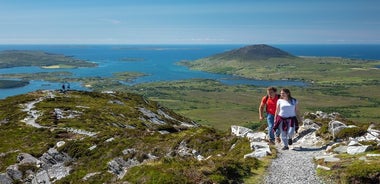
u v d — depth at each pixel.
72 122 87.25
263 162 24.11
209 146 39.19
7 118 95.06
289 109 27.23
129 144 49.50
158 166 23.91
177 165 23.56
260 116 29.72
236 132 41.53
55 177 49.56
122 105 123.31
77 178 44.53
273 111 29.02
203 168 22.12
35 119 91.81
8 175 52.47
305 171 21.58
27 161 55.81
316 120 38.06
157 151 43.50
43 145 65.12
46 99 117.75
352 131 29.50
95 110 105.31
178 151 41.31
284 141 27.47
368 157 22.30
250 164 23.27
